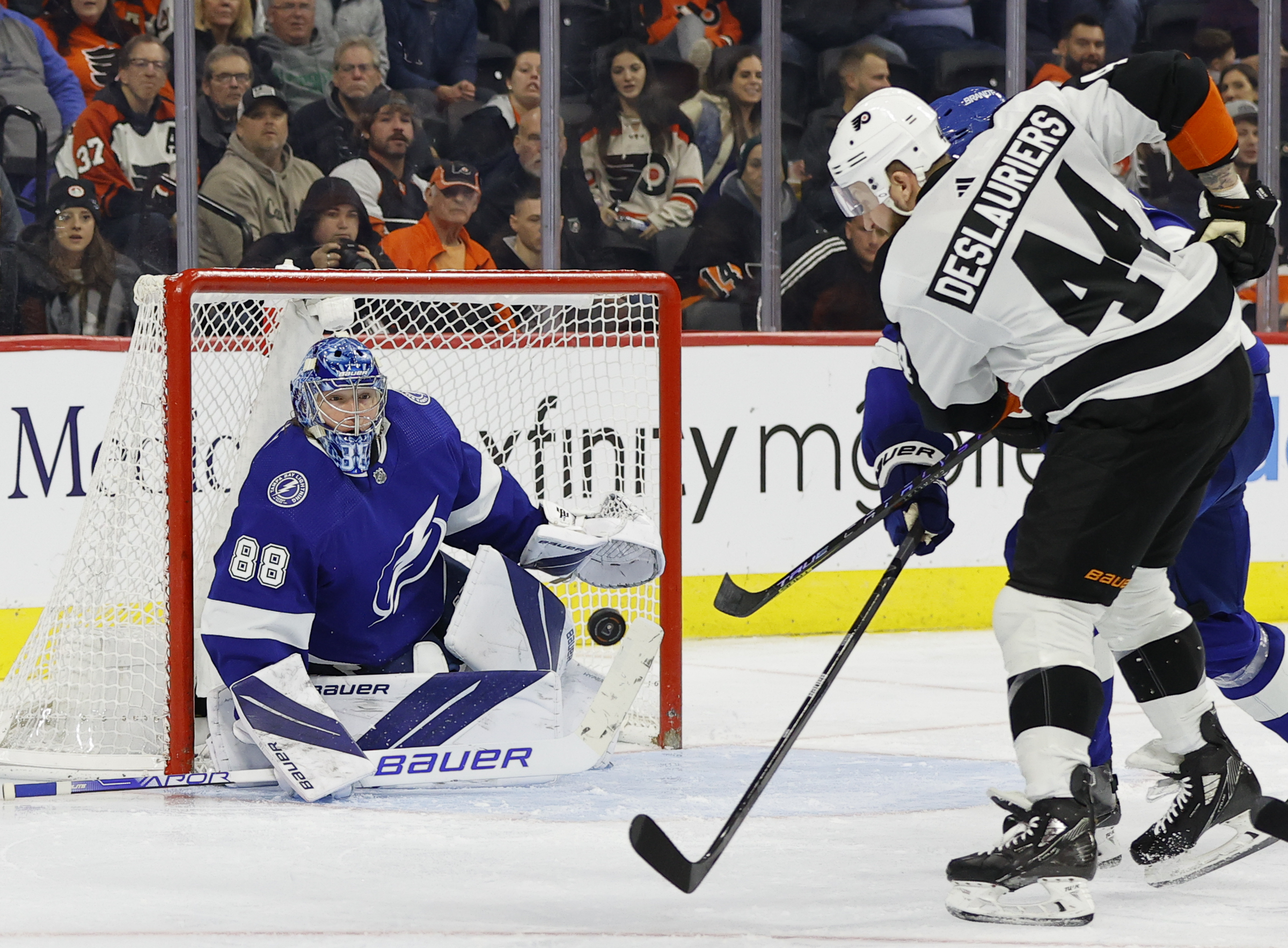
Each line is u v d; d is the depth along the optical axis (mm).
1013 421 9438
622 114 27000
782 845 9906
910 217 8422
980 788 11930
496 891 8617
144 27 24594
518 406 17594
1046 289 8086
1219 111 8289
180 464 12516
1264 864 9383
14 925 7805
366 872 9094
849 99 27922
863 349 22781
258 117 25281
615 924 7879
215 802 11367
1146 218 8594
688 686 17859
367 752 11828
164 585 12977
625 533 13492
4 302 24312
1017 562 8328
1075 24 28516
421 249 26438
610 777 12453
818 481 22594
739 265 27734
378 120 25922
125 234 24844
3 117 23938
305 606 11961
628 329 18031
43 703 13422
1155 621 8859
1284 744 13570
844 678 18484
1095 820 8219
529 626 12930
